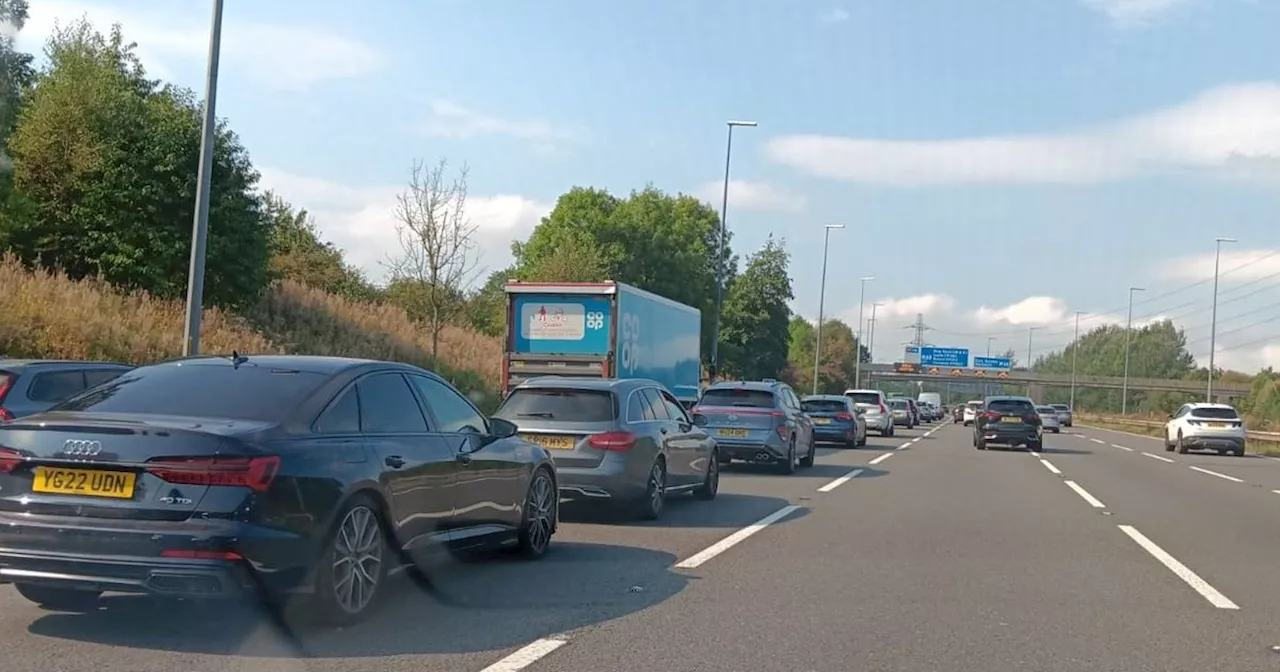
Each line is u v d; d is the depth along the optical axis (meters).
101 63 32.19
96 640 6.73
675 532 12.39
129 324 24.56
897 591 9.07
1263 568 10.70
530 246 66.69
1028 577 9.90
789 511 14.70
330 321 36.09
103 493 6.45
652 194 71.12
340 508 7.04
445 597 8.43
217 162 29.75
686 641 7.18
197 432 6.52
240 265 30.25
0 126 26.97
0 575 6.47
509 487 9.53
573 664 6.54
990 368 109.19
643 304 24.14
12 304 22.03
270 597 6.62
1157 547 12.05
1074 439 46.66
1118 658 7.00
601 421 12.78
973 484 19.88
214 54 16.92
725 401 21.31
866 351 126.69
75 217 28.56
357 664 6.40
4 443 6.62
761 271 73.06
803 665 6.65
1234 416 36.41
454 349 40.50
